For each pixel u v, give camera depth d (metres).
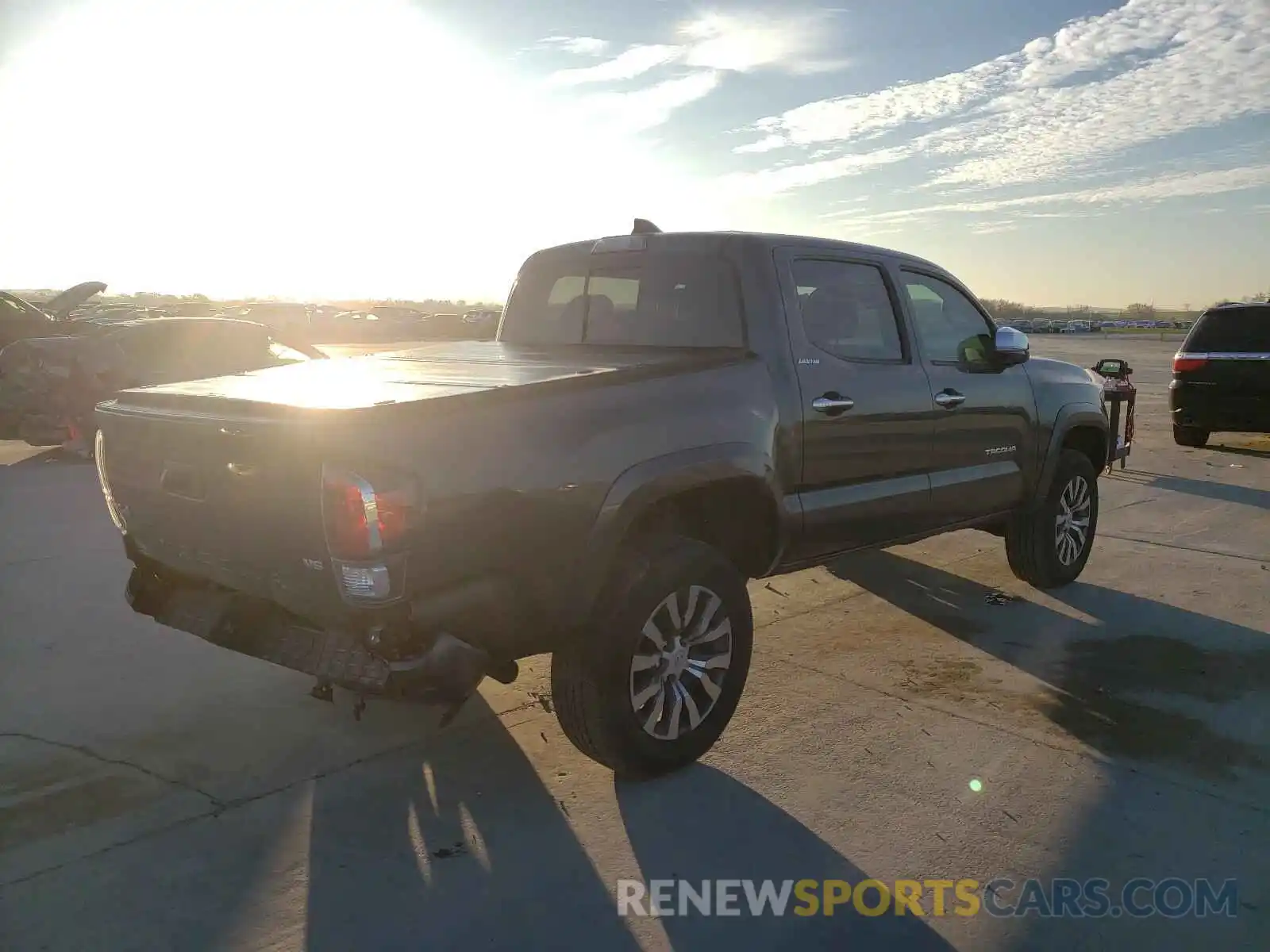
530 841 3.29
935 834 3.32
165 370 11.64
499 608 3.14
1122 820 3.40
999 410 5.48
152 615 3.72
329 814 3.47
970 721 4.23
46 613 5.66
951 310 5.41
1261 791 3.60
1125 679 4.71
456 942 2.77
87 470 10.78
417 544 2.88
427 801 3.57
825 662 4.97
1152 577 6.58
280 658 3.16
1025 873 3.09
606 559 3.41
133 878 3.07
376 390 3.21
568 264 4.97
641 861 3.17
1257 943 2.75
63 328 15.18
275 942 2.77
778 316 4.21
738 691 3.91
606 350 4.55
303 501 2.90
